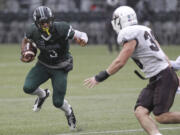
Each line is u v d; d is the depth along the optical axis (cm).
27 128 2394
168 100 1881
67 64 2283
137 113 1886
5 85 3956
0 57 6431
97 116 2677
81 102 3133
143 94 1911
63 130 2342
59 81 2252
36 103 2409
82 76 4472
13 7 8800
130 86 3872
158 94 1875
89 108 2922
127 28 1894
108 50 7550
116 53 6994
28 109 2916
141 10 7162
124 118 2617
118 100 3203
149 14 7350
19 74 4688
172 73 1911
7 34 8719
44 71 2286
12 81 4188
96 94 3469
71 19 8419
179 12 8344
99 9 8688
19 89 3734
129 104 3055
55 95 2255
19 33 8675
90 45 8700
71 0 8681
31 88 2275
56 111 2852
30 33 2227
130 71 4912
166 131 2286
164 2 8519
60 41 2212
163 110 1875
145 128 1866
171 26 8388
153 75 1900
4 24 8688
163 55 1917
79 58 6216
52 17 2159
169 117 1872
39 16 2136
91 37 8712
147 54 1895
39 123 2517
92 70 4912
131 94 3462
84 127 2400
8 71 4934
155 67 1897
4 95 3453
